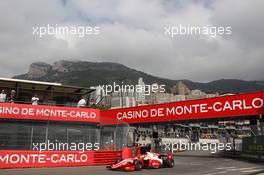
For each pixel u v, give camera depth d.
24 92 23.52
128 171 14.48
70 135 17.41
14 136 15.89
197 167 17.05
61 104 23.67
